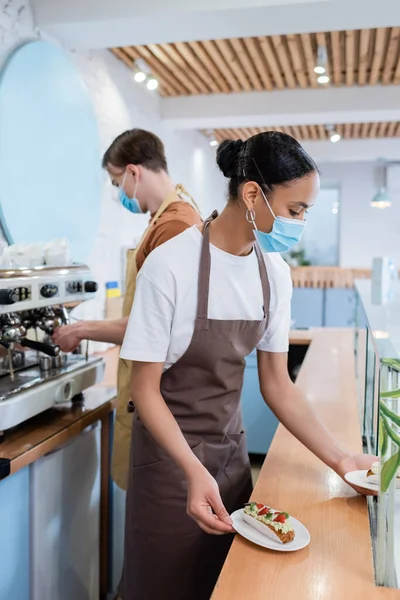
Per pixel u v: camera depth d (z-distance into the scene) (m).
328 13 2.71
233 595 0.97
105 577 2.24
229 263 1.37
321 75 3.89
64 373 1.86
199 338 1.37
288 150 1.20
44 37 2.84
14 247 1.87
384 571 1.01
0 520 1.54
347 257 9.66
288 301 1.50
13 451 1.57
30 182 2.61
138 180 1.99
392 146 7.34
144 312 1.32
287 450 1.66
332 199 10.37
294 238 1.28
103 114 3.61
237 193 1.30
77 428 1.84
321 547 1.13
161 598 1.51
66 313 1.96
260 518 1.17
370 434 1.76
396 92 4.65
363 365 2.31
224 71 4.20
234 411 1.52
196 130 6.26
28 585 1.69
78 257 3.10
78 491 1.94
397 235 9.46
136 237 4.14
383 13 2.72
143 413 1.32
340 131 6.90
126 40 2.98
